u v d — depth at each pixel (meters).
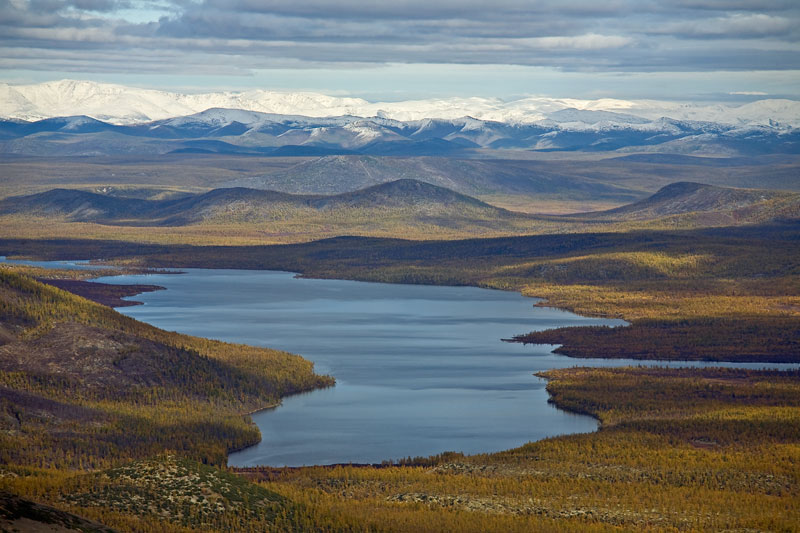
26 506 170.88
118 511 188.00
